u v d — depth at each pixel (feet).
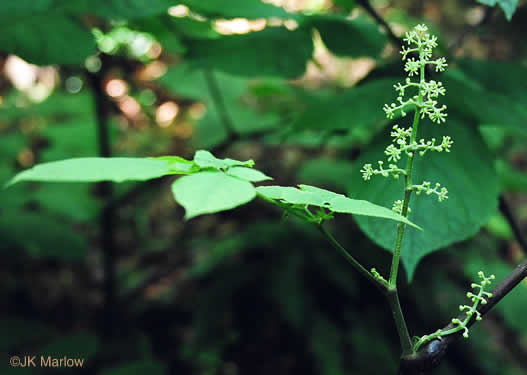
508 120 4.77
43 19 4.97
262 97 10.50
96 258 12.14
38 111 10.18
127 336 9.09
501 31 6.43
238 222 12.42
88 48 5.08
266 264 9.10
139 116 14.38
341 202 2.30
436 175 4.30
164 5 5.38
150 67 13.65
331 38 5.95
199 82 10.21
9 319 7.86
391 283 2.77
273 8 6.15
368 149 4.60
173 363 9.40
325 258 8.92
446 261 9.37
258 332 9.29
